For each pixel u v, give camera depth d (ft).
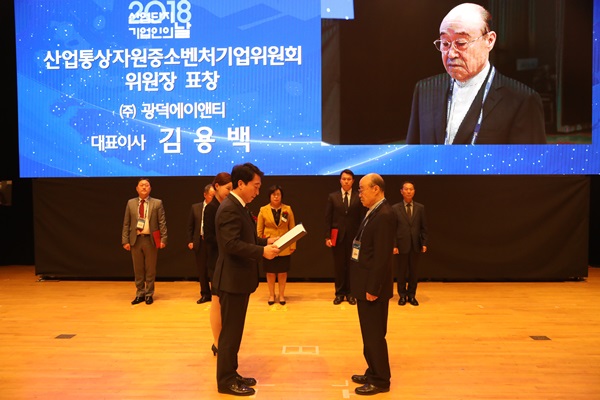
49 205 25.17
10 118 27.89
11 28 27.20
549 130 24.00
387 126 24.23
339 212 20.71
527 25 23.81
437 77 24.04
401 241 20.22
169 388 12.38
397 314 19.08
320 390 12.26
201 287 21.12
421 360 14.28
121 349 15.21
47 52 24.67
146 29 24.50
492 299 21.40
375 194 11.91
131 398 11.83
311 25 24.17
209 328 17.37
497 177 24.39
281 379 12.93
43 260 25.26
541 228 24.47
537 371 13.46
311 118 24.38
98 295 22.35
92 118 24.77
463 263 24.64
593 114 23.94
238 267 11.83
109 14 24.50
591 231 28.43
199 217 20.84
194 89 24.57
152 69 24.58
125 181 25.04
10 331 17.04
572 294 22.27
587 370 13.52
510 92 23.95
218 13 24.36
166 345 15.58
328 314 19.13
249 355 14.69
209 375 13.20
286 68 24.31
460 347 15.37
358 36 24.11
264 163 24.57
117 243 25.14
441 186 24.48
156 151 24.77
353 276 12.23
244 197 11.96
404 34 24.03
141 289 21.03
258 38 24.32
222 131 24.59
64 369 13.62
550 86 23.93
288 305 20.52
